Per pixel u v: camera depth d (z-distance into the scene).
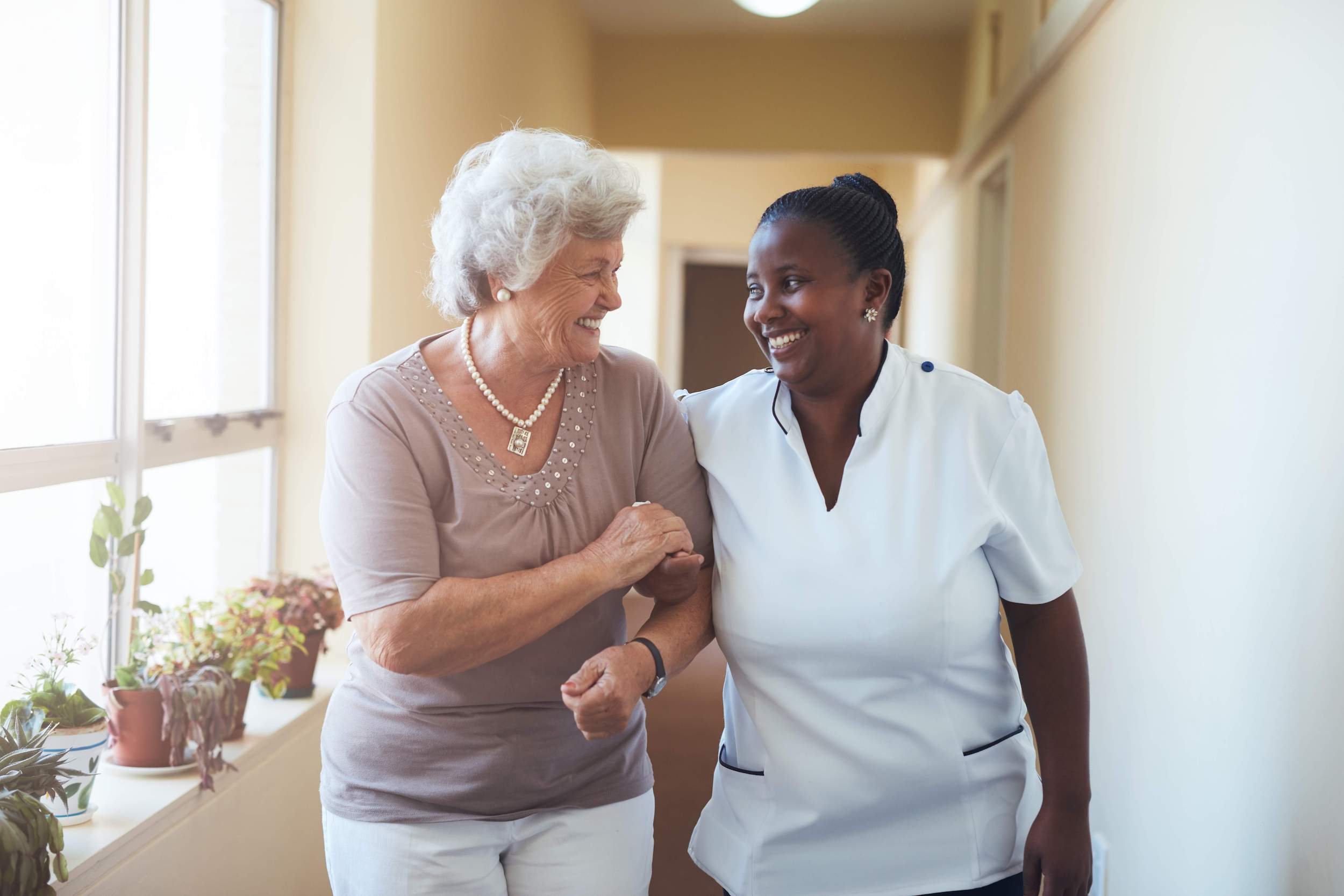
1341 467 1.47
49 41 1.84
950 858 1.37
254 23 2.58
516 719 1.37
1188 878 2.04
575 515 1.39
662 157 7.47
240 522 2.61
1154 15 2.46
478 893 1.38
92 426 2.03
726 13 5.82
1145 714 2.34
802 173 8.49
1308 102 1.62
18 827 1.45
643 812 1.50
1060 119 3.44
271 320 2.70
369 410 1.32
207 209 2.42
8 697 1.79
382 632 1.26
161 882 1.82
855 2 5.58
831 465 1.39
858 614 1.32
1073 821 1.36
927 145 6.13
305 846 2.42
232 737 2.18
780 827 1.37
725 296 10.66
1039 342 3.71
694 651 1.42
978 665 1.37
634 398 1.45
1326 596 1.51
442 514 1.35
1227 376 1.92
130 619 2.14
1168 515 2.23
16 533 1.81
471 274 1.33
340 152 2.70
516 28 4.18
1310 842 1.53
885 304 1.38
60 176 1.90
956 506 1.33
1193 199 2.15
